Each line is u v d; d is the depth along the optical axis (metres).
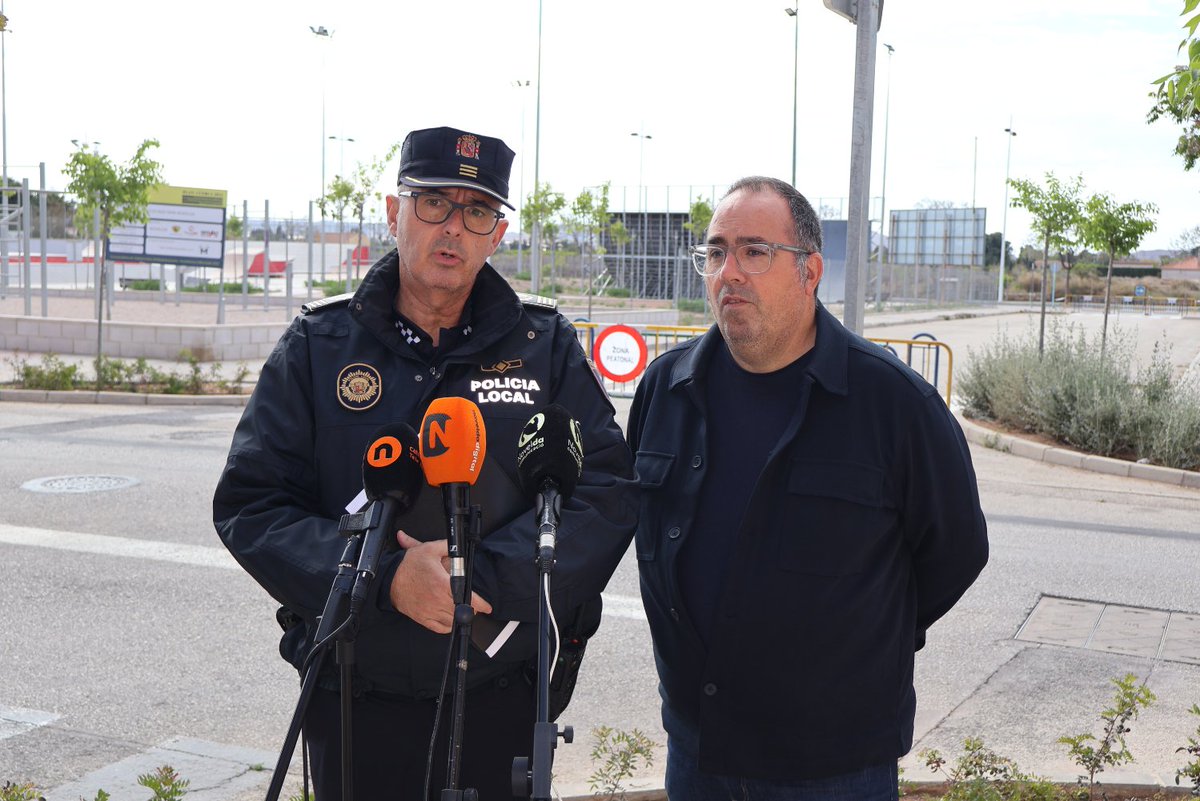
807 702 2.48
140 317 27.02
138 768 4.45
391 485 2.09
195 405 15.51
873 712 2.51
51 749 4.63
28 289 22.88
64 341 20.44
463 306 2.69
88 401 15.68
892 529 2.54
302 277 41.78
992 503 9.83
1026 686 5.42
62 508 8.85
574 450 2.22
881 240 51.03
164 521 8.46
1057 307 66.31
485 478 2.49
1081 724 4.95
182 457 11.21
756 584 2.49
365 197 32.19
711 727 2.52
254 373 18.55
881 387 2.52
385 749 2.50
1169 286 84.81
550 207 35.34
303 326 2.68
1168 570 7.57
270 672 5.54
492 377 2.62
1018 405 13.64
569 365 2.73
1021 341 17.44
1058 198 19.75
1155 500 10.17
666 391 2.74
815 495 2.47
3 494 9.35
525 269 46.53
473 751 2.51
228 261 45.12
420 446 2.07
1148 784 4.17
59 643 5.89
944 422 2.54
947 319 47.22
